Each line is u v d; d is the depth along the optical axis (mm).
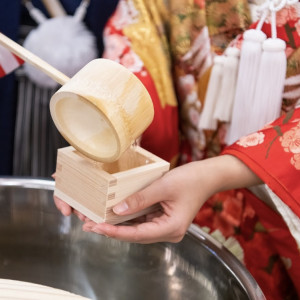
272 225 891
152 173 653
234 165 747
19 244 820
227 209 949
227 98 903
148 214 712
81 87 550
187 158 1015
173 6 917
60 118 591
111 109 543
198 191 702
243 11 884
